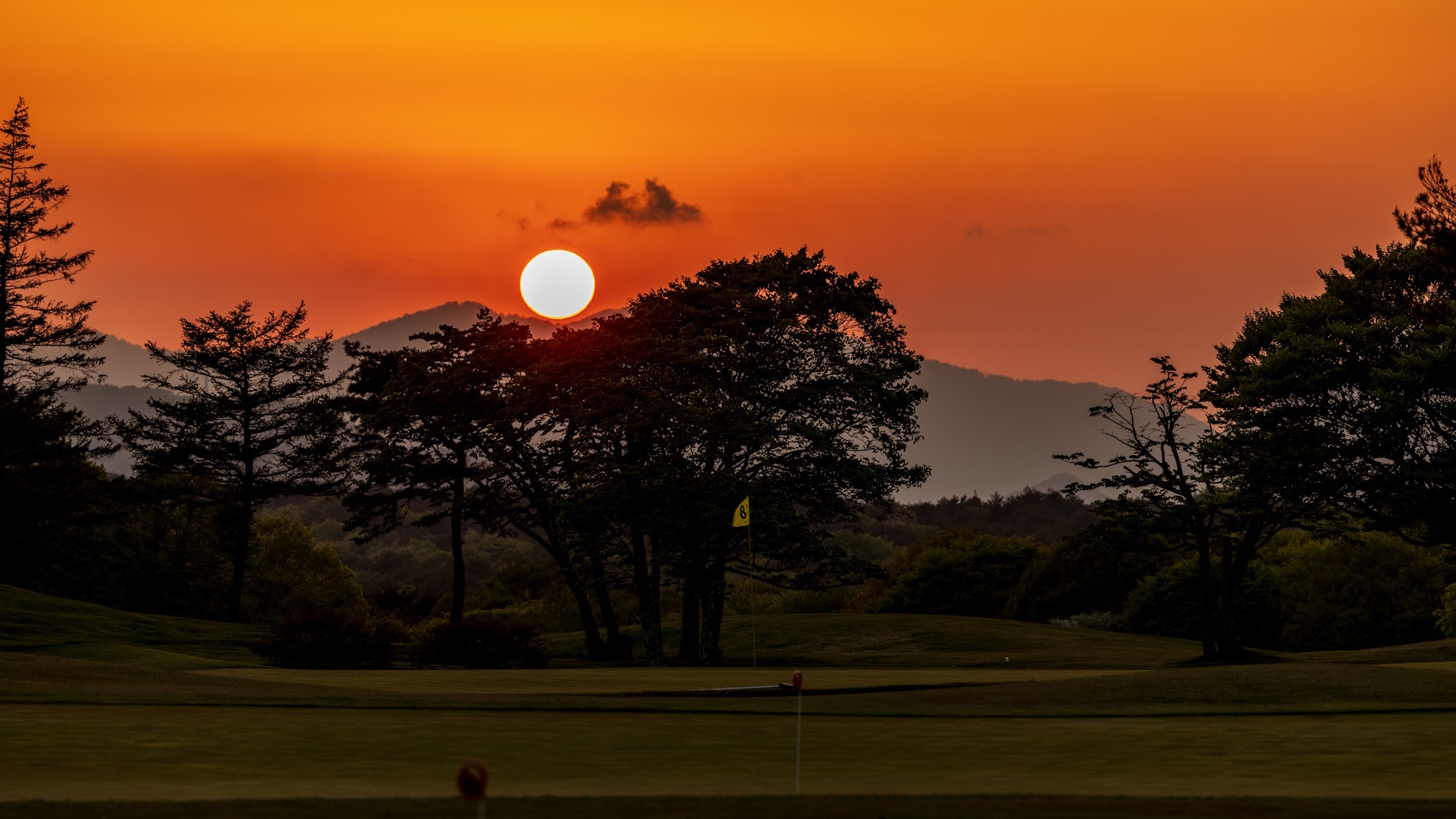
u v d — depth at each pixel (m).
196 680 42.53
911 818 15.04
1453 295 64.50
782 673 55.50
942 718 30.05
